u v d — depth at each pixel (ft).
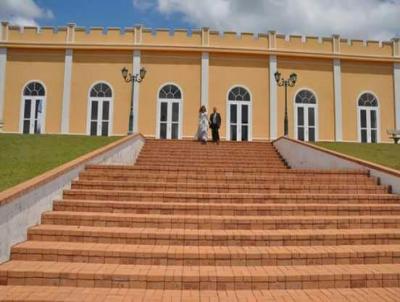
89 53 74.38
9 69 73.92
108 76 74.08
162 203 22.45
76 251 17.03
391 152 51.13
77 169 26.96
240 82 75.41
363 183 28.89
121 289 14.99
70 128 72.90
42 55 74.33
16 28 73.87
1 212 16.31
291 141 45.47
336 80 77.15
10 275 15.26
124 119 73.56
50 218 20.39
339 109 76.69
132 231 19.12
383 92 78.54
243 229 20.42
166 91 74.33
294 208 22.41
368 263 17.43
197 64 75.10
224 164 41.50
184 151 47.21
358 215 22.82
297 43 76.64
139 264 16.88
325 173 30.73
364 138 77.25
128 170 30.09
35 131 72.95
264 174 31.35
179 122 73.67
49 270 15.47
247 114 75.05
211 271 15.92
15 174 30.09
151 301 13.79
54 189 22.50
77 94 73.67
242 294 14.71
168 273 15.53
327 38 77.46
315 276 15.51
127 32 74.33
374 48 78.43
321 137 75.97
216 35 75.10
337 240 19.08
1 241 16.37
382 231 20.08
